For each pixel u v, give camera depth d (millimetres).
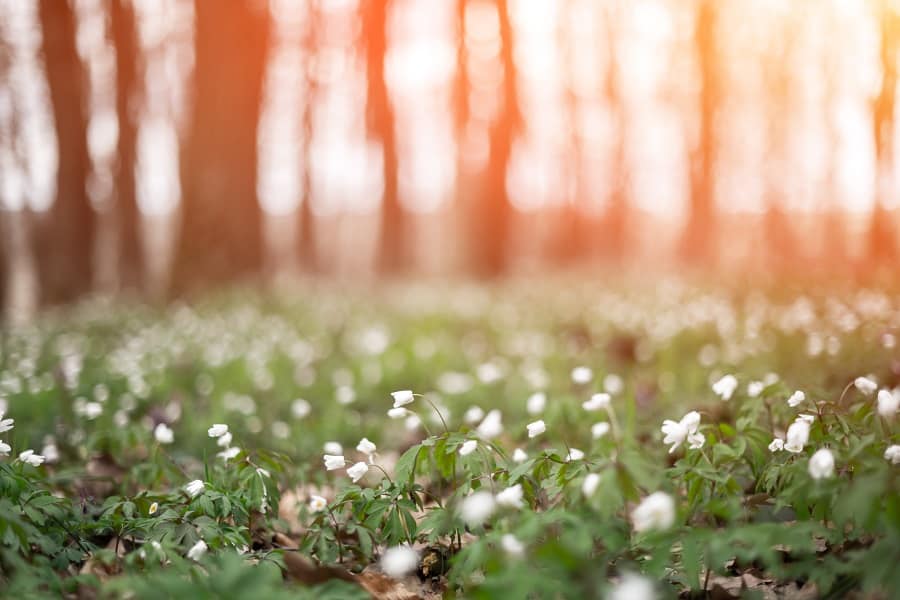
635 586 2006
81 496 3924
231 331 11008
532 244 28016
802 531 2611
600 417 4934
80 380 7109
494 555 2438
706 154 21266
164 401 6980
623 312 11547
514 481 3189
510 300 14703
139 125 17469
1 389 6426
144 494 3500
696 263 20781
